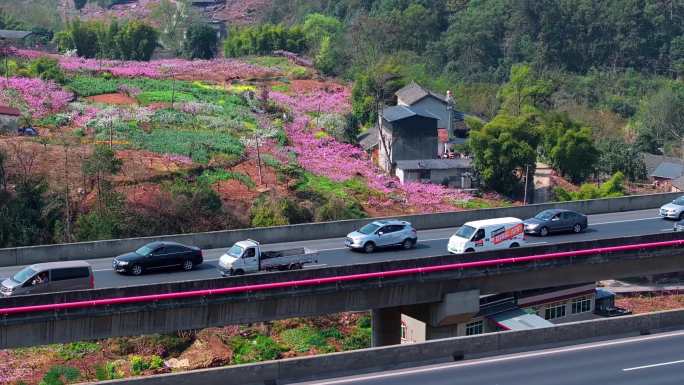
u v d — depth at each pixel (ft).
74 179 229.86
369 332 189.06
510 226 168.45
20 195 217.36
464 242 163.22
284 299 137.39
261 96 344.08
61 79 326.03
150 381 106.52
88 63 378.73
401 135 289.12
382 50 503.20
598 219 203.72
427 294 147.23
